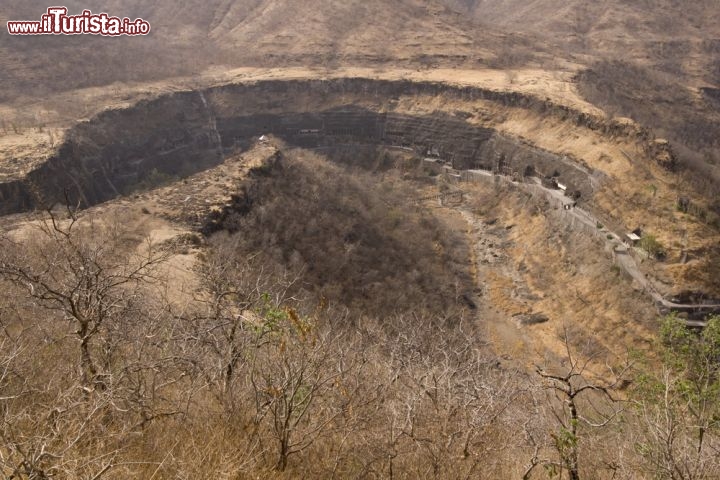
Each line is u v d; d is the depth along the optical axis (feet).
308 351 24.04
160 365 24.26
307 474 19.98
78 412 18.76
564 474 23.84
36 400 21.06
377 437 21.33
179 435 19.97
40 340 26.37
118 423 20.01
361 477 20.03
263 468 18.76
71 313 23.76
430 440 21.01
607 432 28.25
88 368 22.43
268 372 23.94
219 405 23.38
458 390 26.27
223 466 17.69
